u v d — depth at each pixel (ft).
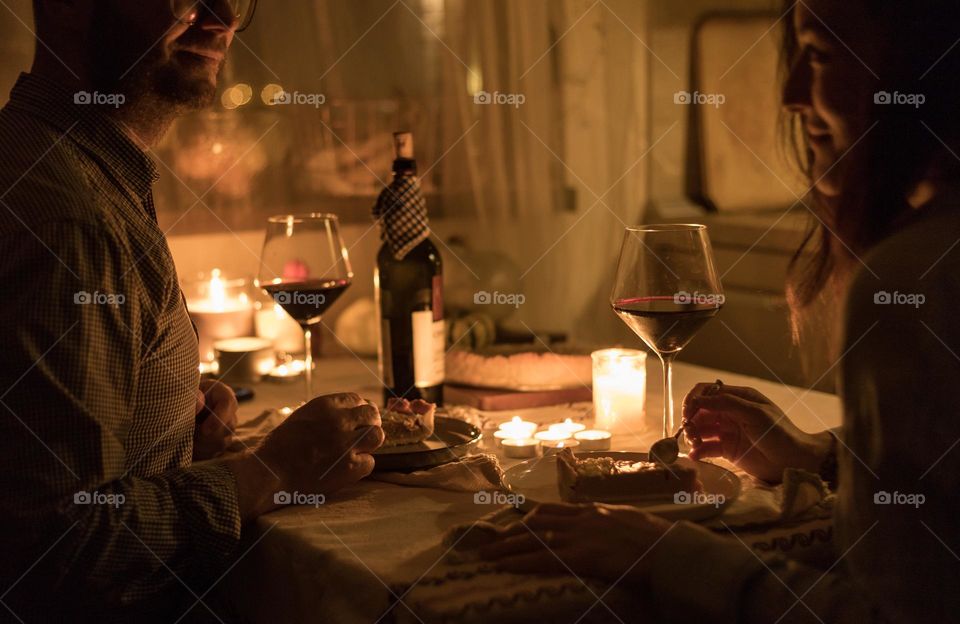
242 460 3.39
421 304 4.60
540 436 4.10
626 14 8.82
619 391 4.20
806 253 3.91
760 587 2.52
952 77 2.73
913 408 2.41
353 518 3.24
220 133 6.87
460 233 8.29
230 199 6.97
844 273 2.93
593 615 2.63
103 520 3.04
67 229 3.09
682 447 3.92
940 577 2.39
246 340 5.80
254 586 3.32
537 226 8.68
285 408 4.62
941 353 2.39
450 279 7.16
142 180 3.73
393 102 7.66
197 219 6.88
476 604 2.53
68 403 3.02
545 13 8.46
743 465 3.57
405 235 4.52
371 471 3.60
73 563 3.03
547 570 2.71
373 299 6.35
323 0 7.30
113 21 3.59
